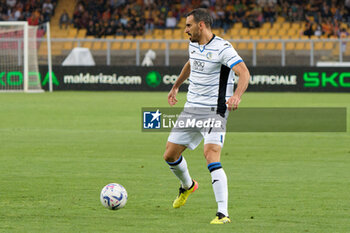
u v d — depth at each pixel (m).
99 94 102.00
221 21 137.75
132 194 26.86
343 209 23.88
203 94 22.67
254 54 109.56
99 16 143.12
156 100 87.75
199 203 25.08
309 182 29.88
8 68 108.25
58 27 143.12
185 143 23.50
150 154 39.44
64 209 23.73
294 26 137.12
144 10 144.88
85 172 32.66
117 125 56.78
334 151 41.06
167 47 110.44
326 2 138.38
